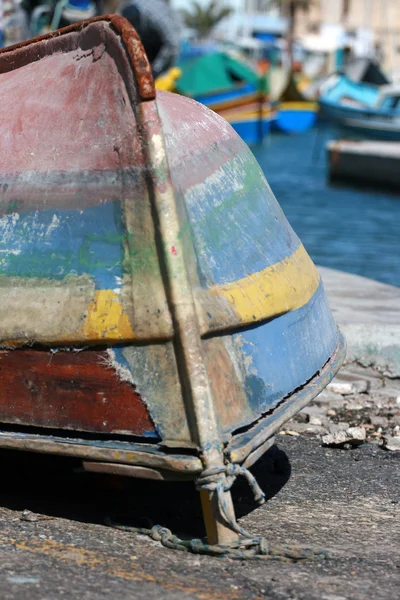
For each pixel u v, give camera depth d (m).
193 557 3.39
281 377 3.78
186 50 47.00
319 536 3.72
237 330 3.58
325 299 4.61
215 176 3.82
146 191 3.46
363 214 18.45
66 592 2.98
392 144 24.83
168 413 3.39
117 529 3.68
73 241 3.59
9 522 3.70
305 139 41.00
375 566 3.37
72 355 3.52
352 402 5.84
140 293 3.42
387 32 71.06
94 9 10.70
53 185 3.65
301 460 4.86
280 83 47.03
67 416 3.56
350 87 36.38
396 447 5.08
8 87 4.04
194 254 3.50
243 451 3.36
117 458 3.40
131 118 3.53
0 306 3.64
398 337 6.36
